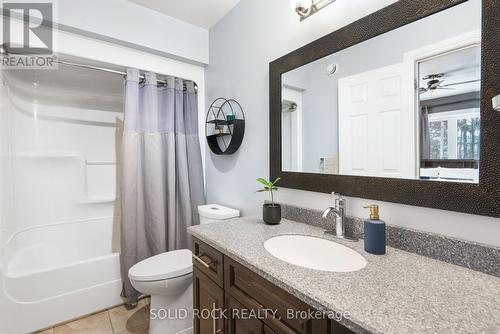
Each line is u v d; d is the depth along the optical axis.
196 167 2.11
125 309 1.86
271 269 0.75
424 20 0.86
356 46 1.06
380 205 0.99
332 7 1.16
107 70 1.71
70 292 1.73
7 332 1.47
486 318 0.51
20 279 1.56
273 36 1.49
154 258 1.62
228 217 1.67
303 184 1.28
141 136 1.85
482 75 0.73
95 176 2.42
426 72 0.85
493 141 0.71
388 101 0.96
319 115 1.21
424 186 0.85
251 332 0.83
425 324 0.49
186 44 2.00
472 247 0.74
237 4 1.78
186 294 1.56
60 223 2.17
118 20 1.69
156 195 1.85
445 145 0.81
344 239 1.01
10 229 1.72
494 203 0.70
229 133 1.81
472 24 0.75
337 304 0.56
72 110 2.30
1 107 1.58
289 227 1.21
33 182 2.04
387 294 0.60
